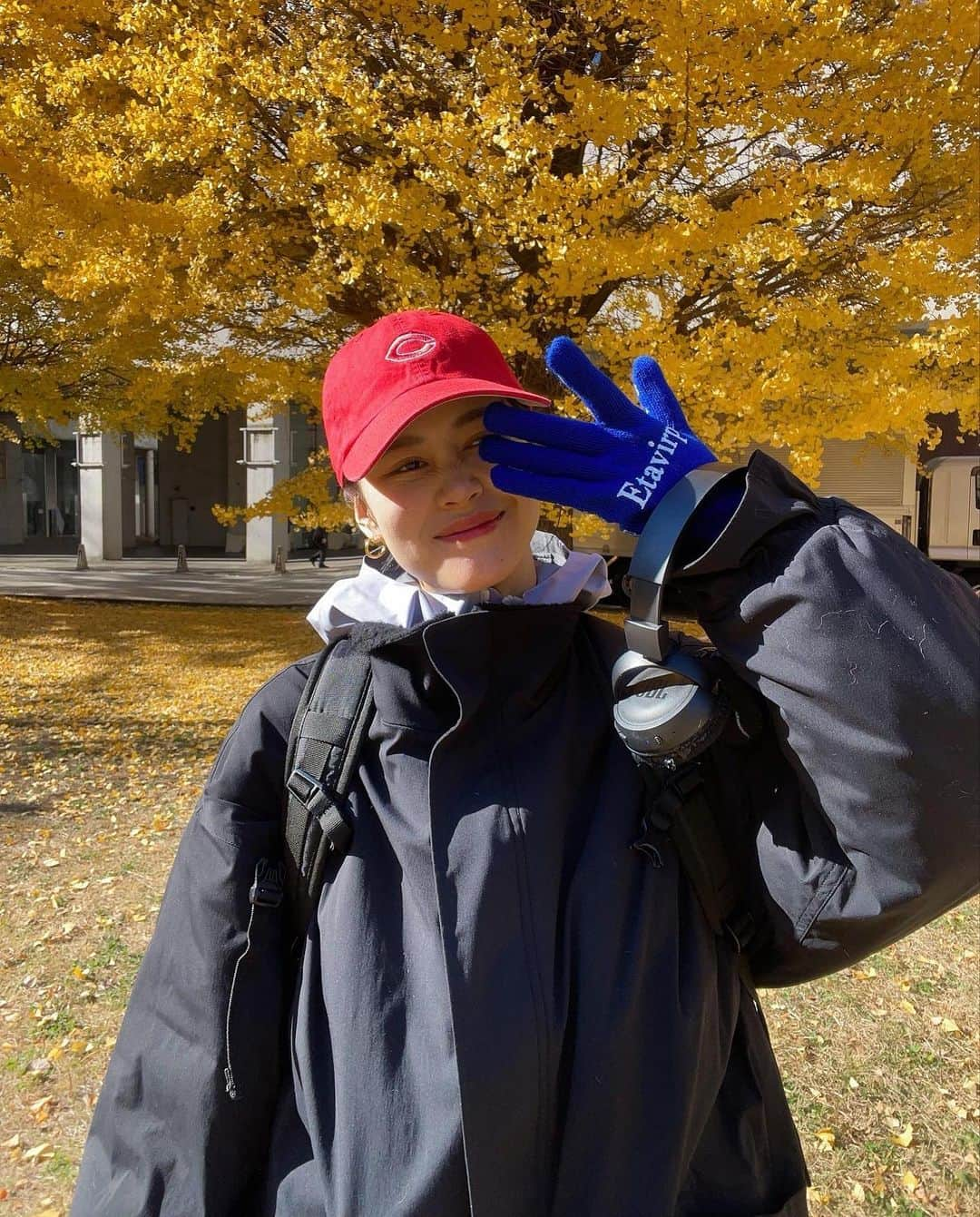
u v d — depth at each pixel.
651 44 4.34
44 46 5.04
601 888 0.92
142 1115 1.02
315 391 6.23
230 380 8.79
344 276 4.57
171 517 33.34
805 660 0.79
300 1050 0.96
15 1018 3.25
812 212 4.45
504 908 0.89
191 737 6.80
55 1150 2.63
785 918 0.93
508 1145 0.86
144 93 4.63
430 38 4.50
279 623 12.79
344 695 1.03
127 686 8.56
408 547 1.00
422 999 0.91
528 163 4.20
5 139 4.68
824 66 4.71
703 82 4.11
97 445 23.84
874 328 5.55
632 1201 0.88
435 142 4.25
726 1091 1.04
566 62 4.97
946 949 3.75
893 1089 2.87
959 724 0.76
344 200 4.33
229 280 5.20
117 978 3.48
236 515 6.70
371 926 0.95
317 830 1.00
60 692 8.26
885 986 3.47
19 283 9.77
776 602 0.81
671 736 0.88
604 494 0.89
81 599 15.02
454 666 0.94
